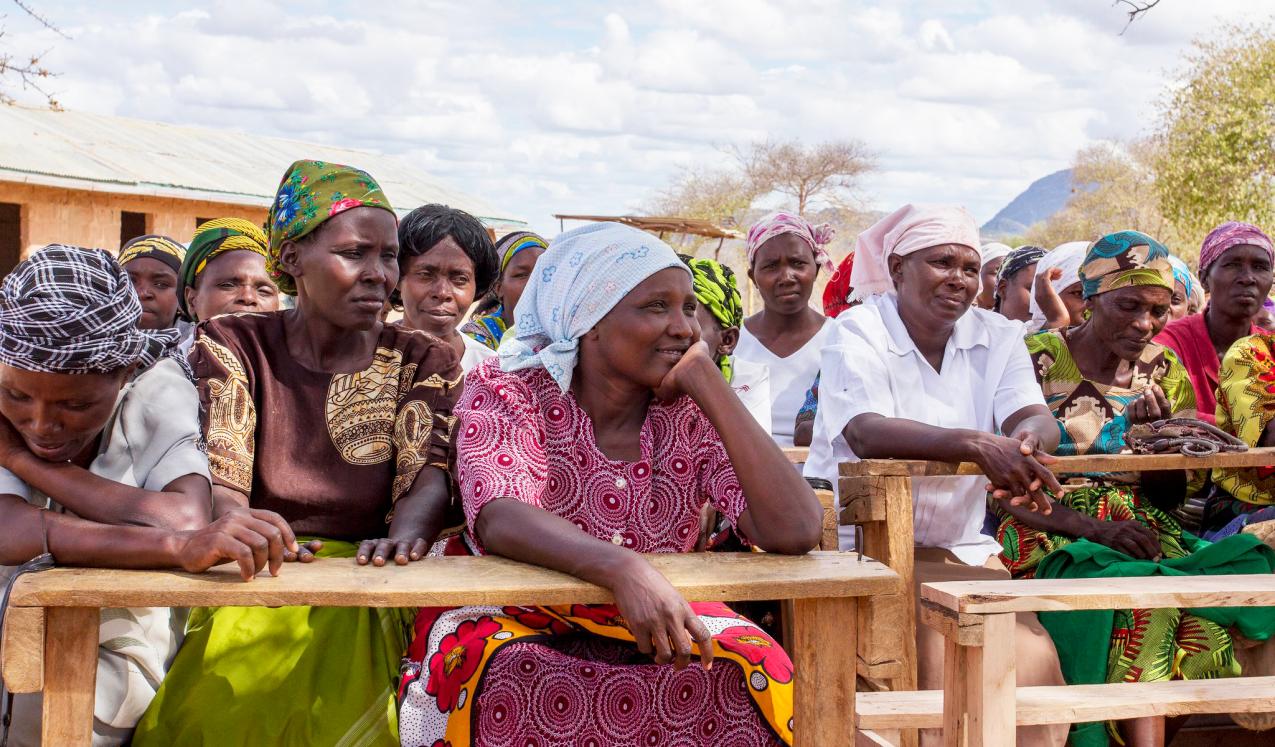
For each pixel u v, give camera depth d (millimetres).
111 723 2434
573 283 2529
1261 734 3691
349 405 2852
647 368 2502
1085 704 2551
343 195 2814
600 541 2197
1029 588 2525
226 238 4395
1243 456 3424
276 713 2459
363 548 2314
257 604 2004
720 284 4199
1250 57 23781
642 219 21938
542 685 2336
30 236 15758
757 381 4371
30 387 2182
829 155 50219
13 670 1961
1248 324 4797
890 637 2182
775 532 2393
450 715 2348
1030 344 4309
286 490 2787
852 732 2215
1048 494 3832
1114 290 4055
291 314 2939
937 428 3387
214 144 21812
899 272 3973
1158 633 3381
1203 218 23828
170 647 2584
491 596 2068
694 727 2430
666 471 2639
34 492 2385
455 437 2775
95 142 18500
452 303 4203
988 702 2455
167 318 4918
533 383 2582
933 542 3959
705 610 2660
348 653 2549
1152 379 4297
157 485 2461
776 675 2426
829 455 3992
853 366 3818
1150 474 4000
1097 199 50000
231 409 2721
